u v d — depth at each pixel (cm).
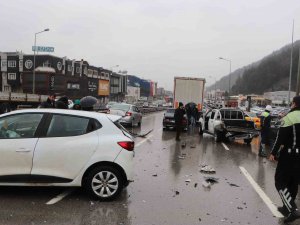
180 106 1853
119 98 12644
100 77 10644
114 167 696
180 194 764
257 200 743
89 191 691
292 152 607
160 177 923
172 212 642
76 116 703
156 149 1484
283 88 14138
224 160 1267
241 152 1512
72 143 684
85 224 566
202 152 1454
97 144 689
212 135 2056
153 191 778
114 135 705
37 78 7606
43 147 675
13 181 668
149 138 1939
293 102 629
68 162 679
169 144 1688
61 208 636
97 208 645
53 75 7788
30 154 670
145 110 5528
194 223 592
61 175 677
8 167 666
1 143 670
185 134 2303
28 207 634
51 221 571
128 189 786
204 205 692
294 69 12300
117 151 693
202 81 3072
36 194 712
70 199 690
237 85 17788
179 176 945
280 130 614
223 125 1820
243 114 1959
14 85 8031
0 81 8062
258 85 16125
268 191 824
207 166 1060
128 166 699
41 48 5866
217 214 642
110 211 632
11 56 8019
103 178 692
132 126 2555
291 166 608
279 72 15388
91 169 691
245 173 1036
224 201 725
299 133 604
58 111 705
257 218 629
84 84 9381
